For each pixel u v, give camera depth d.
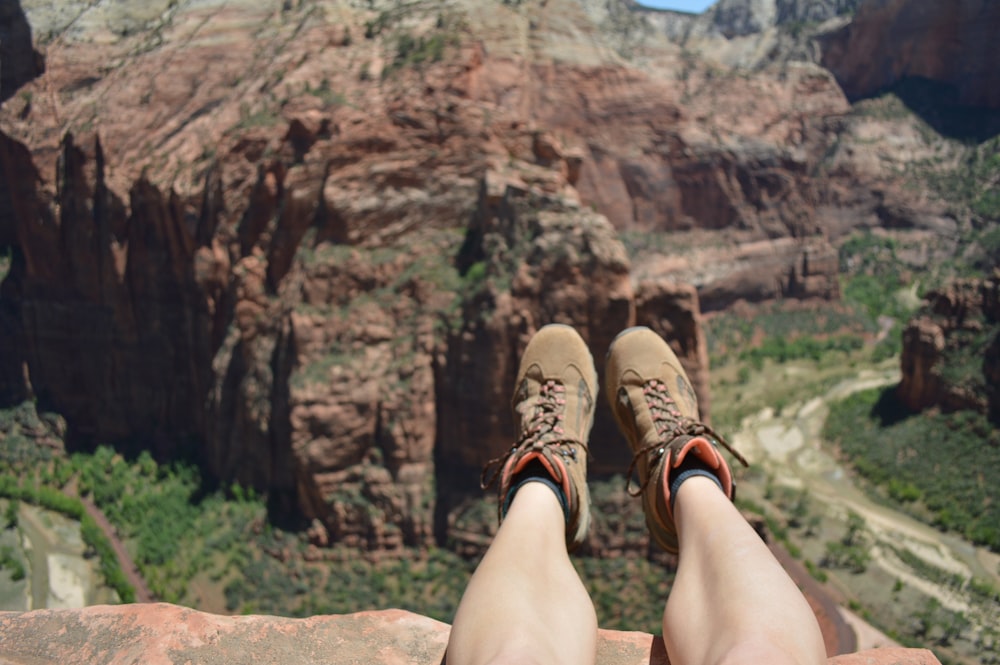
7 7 75.44
